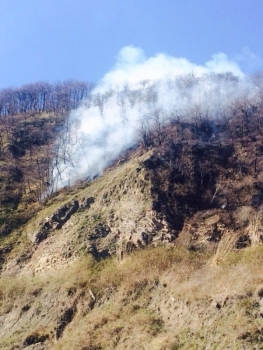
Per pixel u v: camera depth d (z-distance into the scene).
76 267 35.06
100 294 30.41
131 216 39.41
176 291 26.67
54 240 40.31
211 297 23.64
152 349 21.80
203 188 43.16
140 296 28.70
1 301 34.22
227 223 37.31
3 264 39.84
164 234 36.97
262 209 38.06
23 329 29.84
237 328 20.17
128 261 34.41
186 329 22.53
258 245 32.16
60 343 26.27
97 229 39.28
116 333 24.95
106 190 44.09
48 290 33.22
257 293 21.91
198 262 31.67
